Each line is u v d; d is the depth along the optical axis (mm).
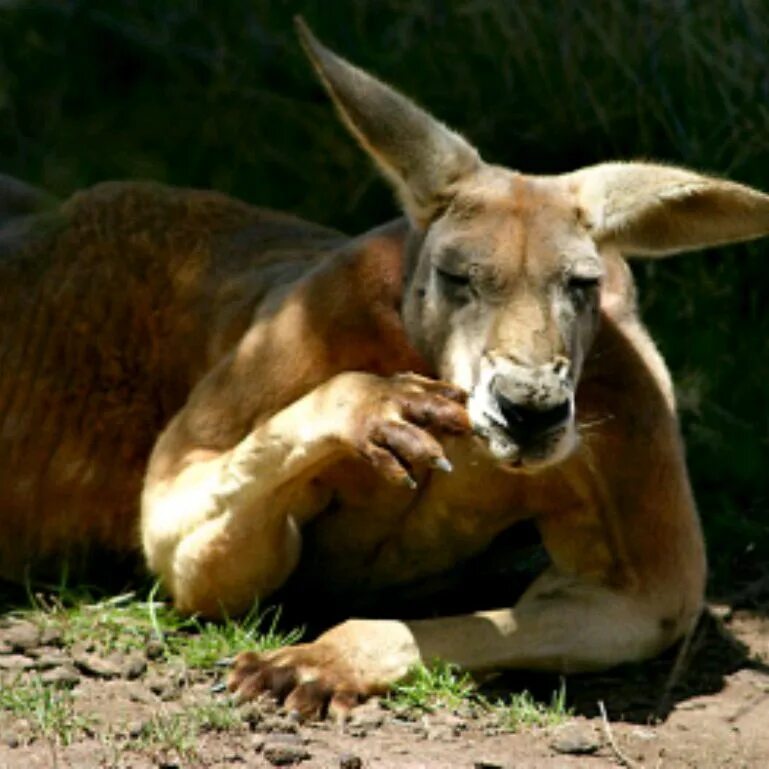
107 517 24016
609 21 32094
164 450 22562
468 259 20031
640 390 21672
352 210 32812
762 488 28484
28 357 24453
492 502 21688
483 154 32281
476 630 20672
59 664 20500
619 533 21469
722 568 26156
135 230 24844
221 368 22500
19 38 35750
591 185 21078
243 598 21812
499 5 32875
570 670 21016
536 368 19062
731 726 20188
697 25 31484
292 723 18938
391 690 20047
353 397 19734
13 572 24453
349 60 33688
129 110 35094
